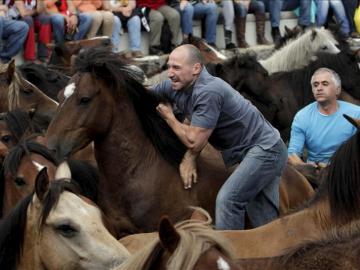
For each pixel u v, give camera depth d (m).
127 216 12.16
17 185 10.61
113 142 12.11
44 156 10.84
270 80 20.69
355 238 7.54
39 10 24.69
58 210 8.61
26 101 16.73
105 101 11.99
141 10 27.05
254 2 30.12
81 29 25.67
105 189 12.25
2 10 24.02
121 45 27.34
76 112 11.89
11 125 13.01
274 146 11.93
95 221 8.64
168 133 12.32
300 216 10.25
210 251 6.66
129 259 6.92
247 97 20.50
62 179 8.94
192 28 28.14
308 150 15.50
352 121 10.58
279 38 27.58
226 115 11.81
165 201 12.08
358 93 20.53
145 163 12.20
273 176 12.02
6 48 24.31
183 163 12.03
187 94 11.94
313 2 30.98
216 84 11.72
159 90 12.27
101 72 11.97
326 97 15.05
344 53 20.69
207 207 12.20
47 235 8.62
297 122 15.42
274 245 9.88
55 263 8.61
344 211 10.28
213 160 12.54
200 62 11.75
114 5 26.66
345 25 31.19
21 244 8.77
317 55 20.86
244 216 12.10
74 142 11.86
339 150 10.47
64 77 18.73
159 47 27.53
